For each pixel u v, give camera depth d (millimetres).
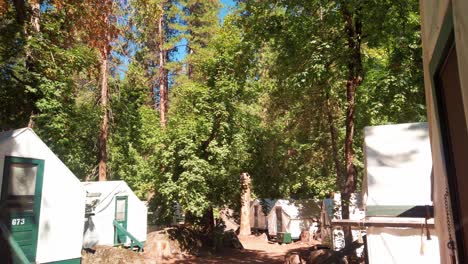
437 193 3205
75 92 17797
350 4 11312
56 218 11172
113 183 17875
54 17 14609
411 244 6941
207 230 22266
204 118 19422
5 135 10023
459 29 1889
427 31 3051
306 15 13359
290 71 13734
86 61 14828
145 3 16484
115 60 20859
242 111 21297
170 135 19531
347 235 13070
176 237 19828
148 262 14500
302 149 23547
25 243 10125
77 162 20516
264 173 24578
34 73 12688
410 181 7375
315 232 28672
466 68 1793
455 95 2508
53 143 15164
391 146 7867
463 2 1812
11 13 13438
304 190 33938
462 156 2486
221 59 20203
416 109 12453
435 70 2846
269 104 21516
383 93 12789
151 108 28656
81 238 12055
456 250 2672
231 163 20859
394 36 12109
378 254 7125
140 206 18859
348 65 13023
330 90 15547
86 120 18578
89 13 13906
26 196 10273
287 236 27281
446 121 2811
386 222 7086
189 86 20328
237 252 21547
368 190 7645
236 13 20375
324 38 12984
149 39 26281
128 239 17797
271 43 14977
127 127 24578
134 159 24672
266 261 18750
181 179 18594
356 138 18375
